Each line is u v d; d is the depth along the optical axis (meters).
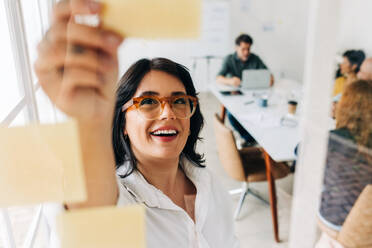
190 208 0.75
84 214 0.26
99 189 0.28
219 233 0.76
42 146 0.25
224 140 1.72
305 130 0.31
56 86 0.25
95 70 0.24
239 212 2.01
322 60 0.29
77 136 0.25
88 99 0.25
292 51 3.60
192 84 0.64
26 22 0.90
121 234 0.27
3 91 0.72
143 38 0.21
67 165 0.26
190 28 0.21
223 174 2.36
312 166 0.31
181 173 0.79
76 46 0.23
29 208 0.87
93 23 0.23
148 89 0.56
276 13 3.44
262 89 2.51
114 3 0.21
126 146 0.63
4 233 0.67
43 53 0.24
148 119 0.57
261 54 3.65
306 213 0.32
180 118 0.59
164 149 0.59
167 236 0.63
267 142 1.69
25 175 0.25
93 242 0.26
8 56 0.75
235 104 2.24
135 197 0.62
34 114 0.78
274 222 1.74
